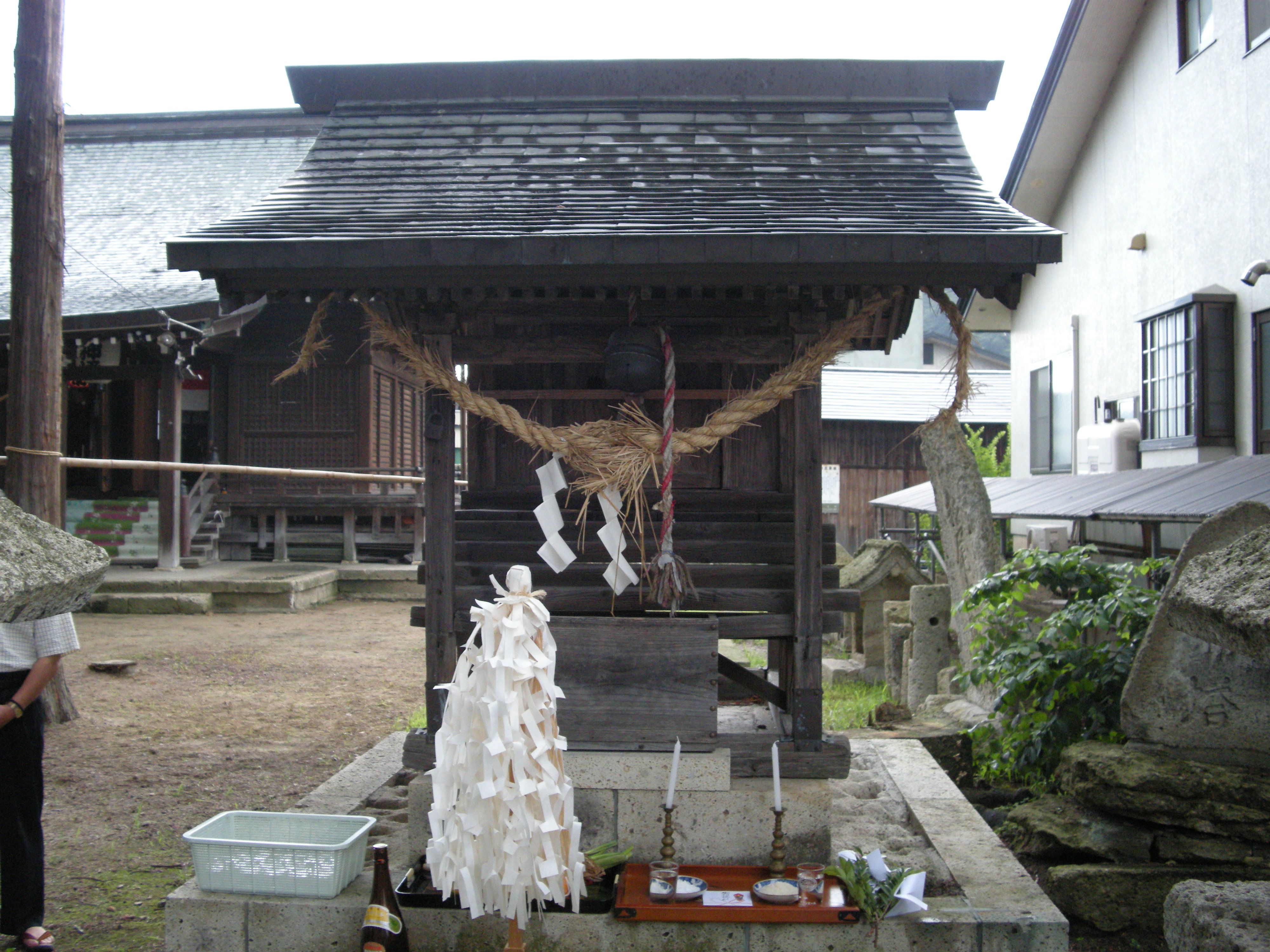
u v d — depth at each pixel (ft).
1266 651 9.66
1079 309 41.55
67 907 14.61
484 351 14.01
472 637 10.56
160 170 67.15
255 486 56.95
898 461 78.79
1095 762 15.21
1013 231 11.95
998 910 11.98
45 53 25.81
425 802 13.39
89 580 9.21
